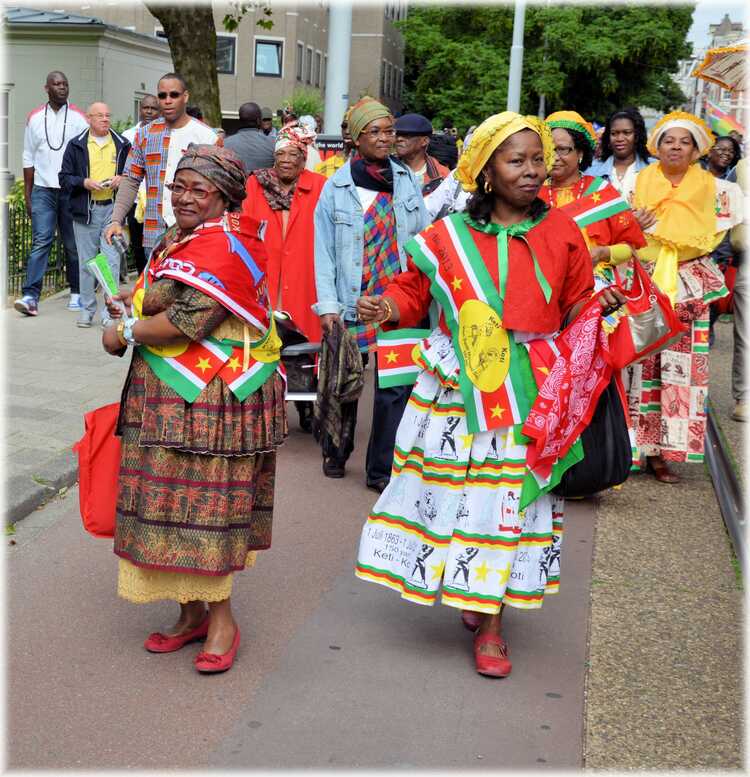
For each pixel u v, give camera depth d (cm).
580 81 4012
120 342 400
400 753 359
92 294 1009
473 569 408
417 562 419
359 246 629
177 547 391
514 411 400
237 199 396
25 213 1147
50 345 926
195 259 381
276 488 639
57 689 393
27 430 675
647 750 367
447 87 4159
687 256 671
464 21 4178
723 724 386
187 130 782
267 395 401
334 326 632
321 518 590
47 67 2434
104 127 1003
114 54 2495
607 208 559
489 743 368
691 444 682
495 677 415
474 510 407
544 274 398
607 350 410
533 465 399
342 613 471
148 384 389
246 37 4275
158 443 384
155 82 2733
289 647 436
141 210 1011
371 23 4788
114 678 403
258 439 398
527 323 394
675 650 445
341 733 371
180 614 443
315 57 4669
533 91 3900
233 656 414
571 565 537
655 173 677
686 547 570
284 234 711
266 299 405
